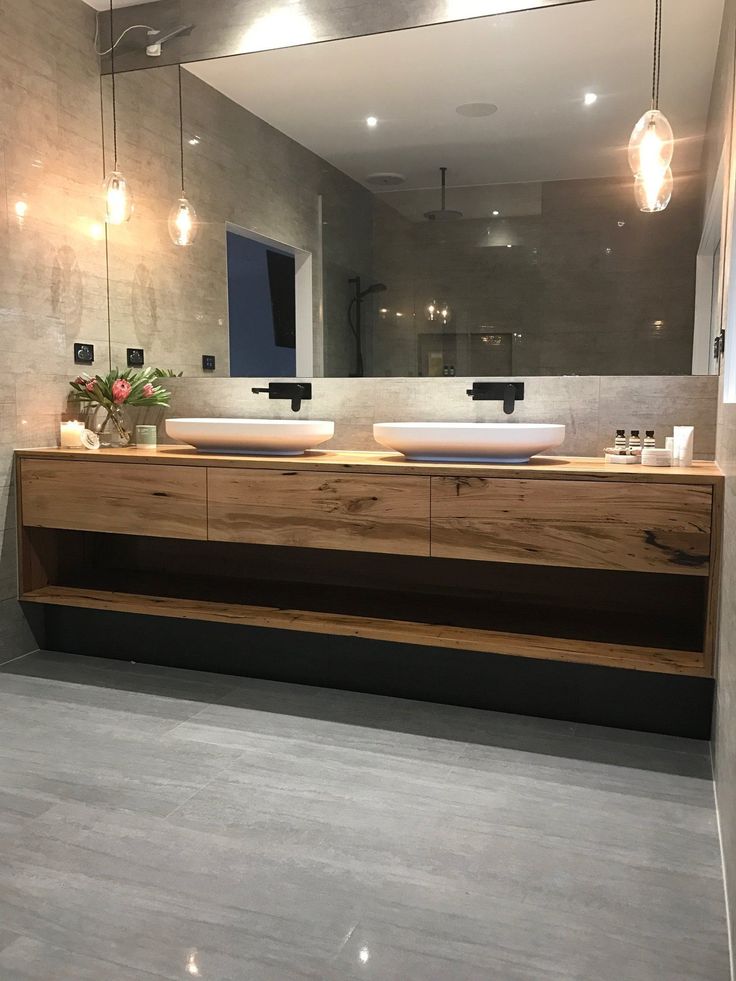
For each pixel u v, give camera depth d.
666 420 2.79
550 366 2.90
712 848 1.80
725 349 2.30
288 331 3.25
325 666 2.81
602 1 2.71
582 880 1.68
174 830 1.86
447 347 3.03
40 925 1.52
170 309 3.40
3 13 2.89
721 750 1.88
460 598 2.97
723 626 1.98
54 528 3.10
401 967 1.41
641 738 2.39
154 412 3.50
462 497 2.47
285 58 3.13
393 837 1.84
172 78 3.29
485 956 1.44
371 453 3.06
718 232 2.62
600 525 2.34
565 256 2.86
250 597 3.01
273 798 2.02
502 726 2.48
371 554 3.12
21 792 2.04
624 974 1.39
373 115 3.04
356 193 3.09
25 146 3.02
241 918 1.54
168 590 3.12
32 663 3.05
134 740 2.36
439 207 2.99
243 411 3.35
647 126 2.54
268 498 2.71
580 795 2.04
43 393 3.16
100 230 3.42
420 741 2.36
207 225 3.31
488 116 2.89
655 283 2.75
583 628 2.61
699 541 2.24
